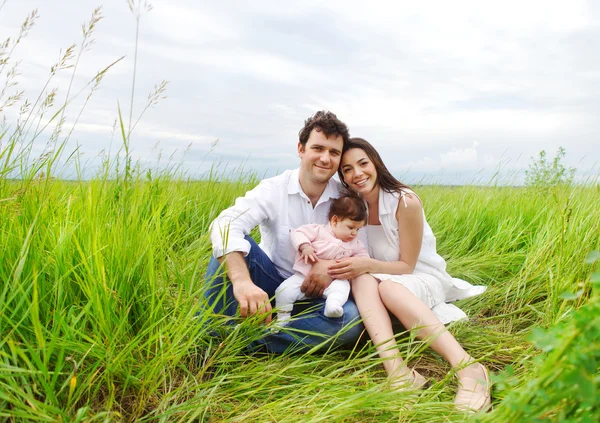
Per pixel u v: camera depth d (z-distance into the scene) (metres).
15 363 1.65
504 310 3.59
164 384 2.06
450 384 2.43
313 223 3.02
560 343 1.18
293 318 2.59
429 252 3.12
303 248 2.83
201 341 2.44
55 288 2.02
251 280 2.72
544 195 5.41
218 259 2.63
